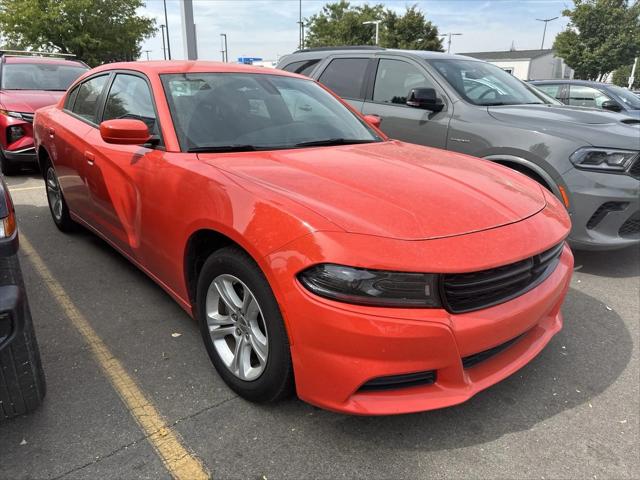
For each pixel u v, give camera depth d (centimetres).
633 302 362
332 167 251
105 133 265
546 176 392
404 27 3167
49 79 826
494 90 493
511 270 203
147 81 308
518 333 208
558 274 238
